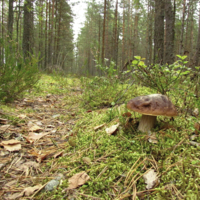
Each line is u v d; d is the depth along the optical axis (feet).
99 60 13.38
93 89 13.55
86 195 4.08
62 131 8.07
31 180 4.65
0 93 10.02
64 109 11.60
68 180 4.55
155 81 8.55
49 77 27.17
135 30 85.92
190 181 4.07
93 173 4.77
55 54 53.88
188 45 87.97
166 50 23.99
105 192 4.17
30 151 6.10
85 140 6.77
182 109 8.23
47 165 5.37
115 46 67.31
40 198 4.01
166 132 6.28
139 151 5.52
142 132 6.44
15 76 10.74
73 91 17.62
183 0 46.96
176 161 4.89
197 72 8.98
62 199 3.97
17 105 11.30
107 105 11.68
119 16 86.07
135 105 5.98
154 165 4.89
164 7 24.49
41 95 15.10
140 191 4.09
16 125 8.09
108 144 6.10
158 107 5.60
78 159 5.52
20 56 11.50
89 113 10.27
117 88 13.76
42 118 9.70
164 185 4.19
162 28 22.84
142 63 7.82
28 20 34.65
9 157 5.67
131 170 4.76
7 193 4.15
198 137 5.91
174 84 9.18
